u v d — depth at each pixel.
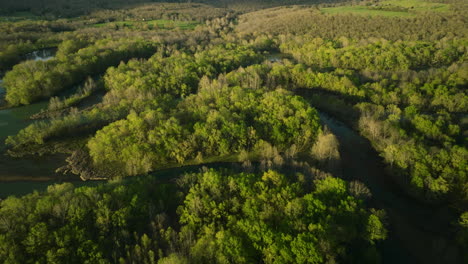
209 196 99.81
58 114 187.75
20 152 149.62
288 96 165.62
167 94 190.38
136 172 132.12
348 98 185.88
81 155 147.12
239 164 135.75
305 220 87.94
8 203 93.81
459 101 165.88
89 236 84.88
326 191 99.88
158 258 83.25
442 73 199.75
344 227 88.12
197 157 137.00
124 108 172.12
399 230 103.38
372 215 91.75
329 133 148.38
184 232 88.81
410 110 156.12
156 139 137.00
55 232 82.38
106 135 137.88
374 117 155.25
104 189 103.81
